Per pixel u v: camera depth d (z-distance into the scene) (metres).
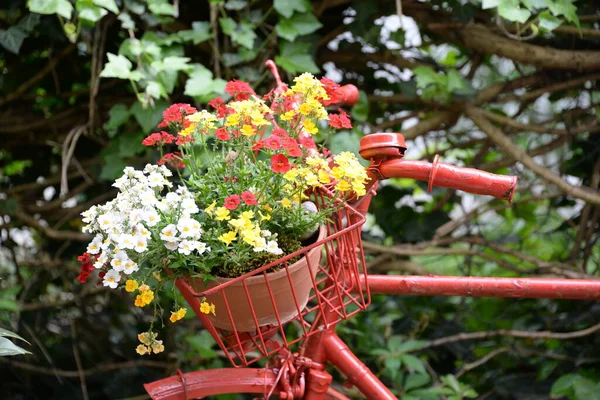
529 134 2.38
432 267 2.80
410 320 2.29
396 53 2.03
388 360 1.92
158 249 0.98
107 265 1.00
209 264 0.98
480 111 2.00
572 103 2.09
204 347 1.87
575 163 2.11
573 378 1.93
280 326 1.04
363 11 1.87
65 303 2.39
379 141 1.12
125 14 1.70
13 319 2.17
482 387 2.29
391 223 2.20
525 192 2.27
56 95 2.07
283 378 1.16
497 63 2.29
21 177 2.30
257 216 1.04
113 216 0.97
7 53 2.03
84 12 1.58
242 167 1.06
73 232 2.19
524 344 2.23
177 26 1.89
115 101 2.06
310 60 1.82
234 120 1.02
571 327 2.19
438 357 2.35
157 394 1.14
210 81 1.72
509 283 1.25
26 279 2.42
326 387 1.19
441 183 1.09
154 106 1.76
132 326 2.51
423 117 2.18
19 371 2.35
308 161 1.01
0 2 1.76
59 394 2.34
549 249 2.67
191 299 1.02
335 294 1.21
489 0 1.64
